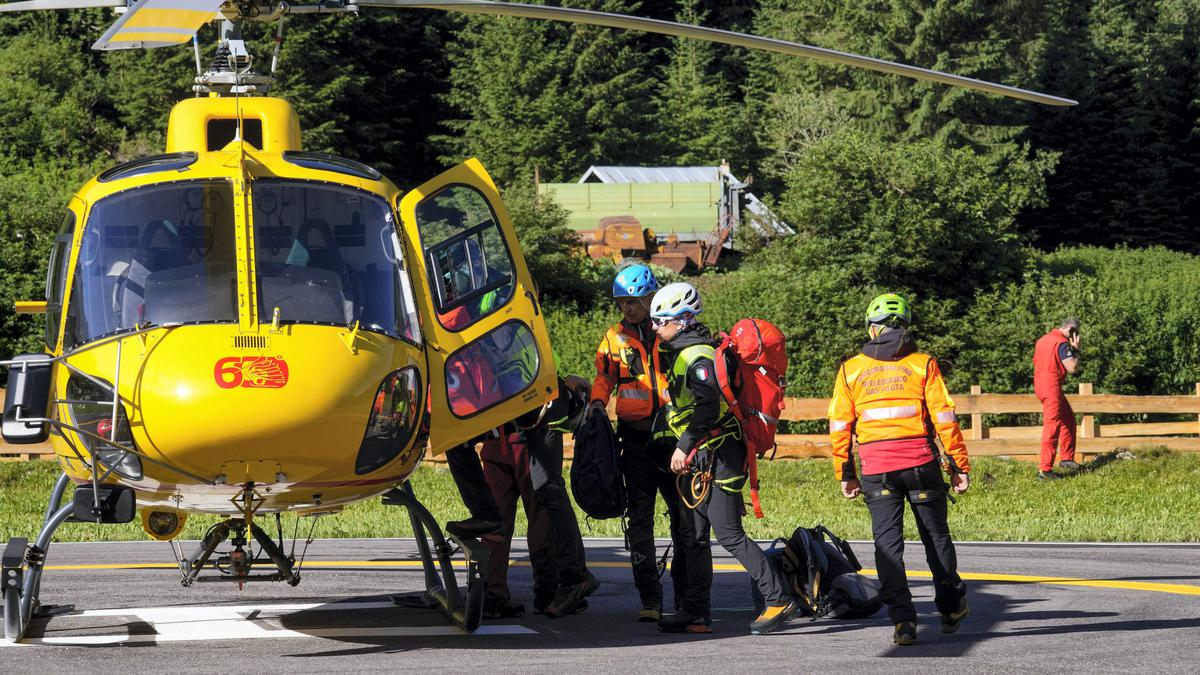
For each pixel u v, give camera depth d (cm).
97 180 1265
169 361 1093
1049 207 11700
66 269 1213
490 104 11119
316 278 1195
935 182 6231
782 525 2444
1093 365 5709
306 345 1124
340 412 1105
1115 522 2569
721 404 1279
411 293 1241
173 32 1021
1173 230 11569
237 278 1165
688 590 1309
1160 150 11944
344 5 1376
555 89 11081
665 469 1363
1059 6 11106
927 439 1247
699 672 1084
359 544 2195
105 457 1118
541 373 1341
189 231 1199
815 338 5681
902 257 6103
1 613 1380
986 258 6234
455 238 1312
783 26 12238
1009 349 5747
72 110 8819
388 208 1268
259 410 1074
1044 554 2017
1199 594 1556
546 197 7650
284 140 1341
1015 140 11450
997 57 10019
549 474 1397
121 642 1230
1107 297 6072
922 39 10088
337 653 1180
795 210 6331
